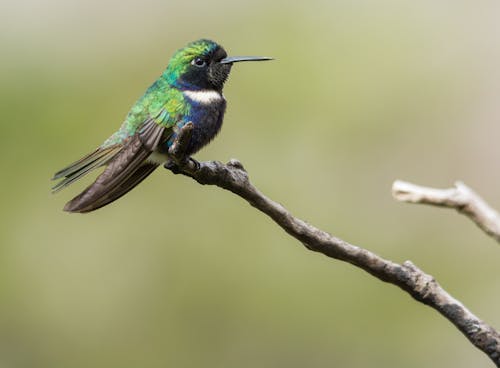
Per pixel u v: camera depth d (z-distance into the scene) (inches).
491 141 526.3
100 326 483.8
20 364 476.7
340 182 519.8
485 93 539.8
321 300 478.6
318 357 477.7
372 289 479.5
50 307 482.0
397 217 510.3
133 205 502.3
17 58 525.3
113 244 495.5
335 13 561.0
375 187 520.4
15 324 478.9
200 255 494.3
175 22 554.9
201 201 502.9
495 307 475.8
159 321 486.6
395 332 474.3
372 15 560.7
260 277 486.0
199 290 488.4
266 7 560.1
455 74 547.5
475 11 574.2
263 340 480.4
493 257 489.1
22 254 485.1
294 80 534.0
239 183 171.2
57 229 492.7
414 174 523.2
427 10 570.9
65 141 506.3
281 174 518.3
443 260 494.6
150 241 497.7
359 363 474.6
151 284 489.7
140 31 551.8
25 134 505.7
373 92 536.4
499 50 553.9
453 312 163.2
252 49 547.5
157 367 481.1
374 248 502.9
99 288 486.3
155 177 505.4
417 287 164.4
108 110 520.4
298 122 527.2
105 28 551.5
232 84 535.5
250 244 493.7
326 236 165.8
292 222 166.1
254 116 528.7
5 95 513.7
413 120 534.9
